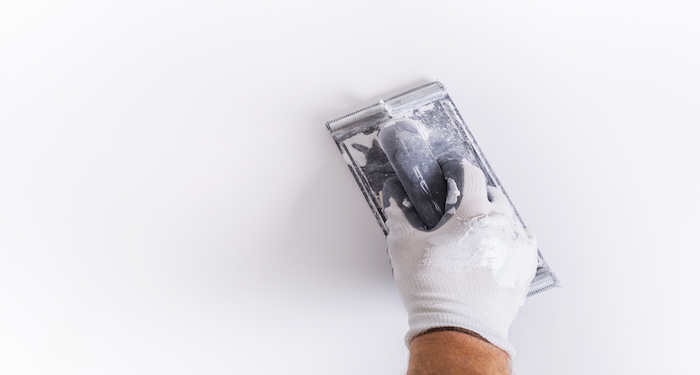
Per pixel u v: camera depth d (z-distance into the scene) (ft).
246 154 3.19
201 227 3.15
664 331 2.94
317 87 3.23
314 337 3.09
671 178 3.06
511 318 2.61
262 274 3.12
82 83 3.28
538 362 3.00
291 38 3.27
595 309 3.00
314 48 3.26
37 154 3.24
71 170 3.22
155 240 3.16
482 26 3.23
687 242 3.00
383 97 3.20
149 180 3.19
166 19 3.31
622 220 3.05
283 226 3.13
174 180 3.19
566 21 3.21
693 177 3.05
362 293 3.09
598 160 3.10
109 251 3.16
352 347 3.08
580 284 3.02
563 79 3.18
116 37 3.30
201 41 3.29
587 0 3.23
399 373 3.05
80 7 3.32
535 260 2.83
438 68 3.21
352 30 3.26
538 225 3.08
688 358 2.90
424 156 2.91
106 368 3.11
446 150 3.09
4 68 3.30
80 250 3.17
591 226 3.06
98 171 3.21
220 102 3.24
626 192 3.07
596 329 2.98
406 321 3.07
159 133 3.22
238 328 3.11
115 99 3.26
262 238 3.13
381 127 3.04
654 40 3.18
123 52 3.29
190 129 3.22
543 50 3.20
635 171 3.08
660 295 2.97
